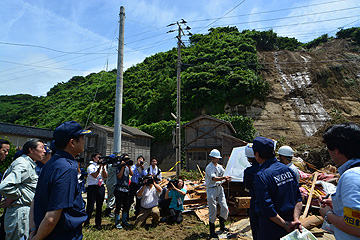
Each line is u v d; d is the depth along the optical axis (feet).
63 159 6.61
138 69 177.27
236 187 22.59
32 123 182.80
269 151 8.66
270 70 133.69
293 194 8.18
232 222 20.21
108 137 74.13
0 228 10.71
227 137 64.08
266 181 7.93
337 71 134.31
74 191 6.35
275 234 7.68
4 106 292.20
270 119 99.96
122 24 34.96
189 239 16.63
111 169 23.85
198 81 113.50
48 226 5.66
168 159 95.86
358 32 182.60
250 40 149.48
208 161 74.33
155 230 18.88
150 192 20.88
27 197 10.45
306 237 7.14
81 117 144.77
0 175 12.72
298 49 182.09
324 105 108.88
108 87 170.40
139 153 89.76
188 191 27.48
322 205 7.03
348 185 5.26
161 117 120.16
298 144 67.92
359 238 5.05
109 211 23.50
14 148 29.84
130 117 127.85
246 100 104.06
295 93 115.34
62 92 233.35
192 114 108.78
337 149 6.05
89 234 16.58
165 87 123.95
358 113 104.22
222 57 131.34
